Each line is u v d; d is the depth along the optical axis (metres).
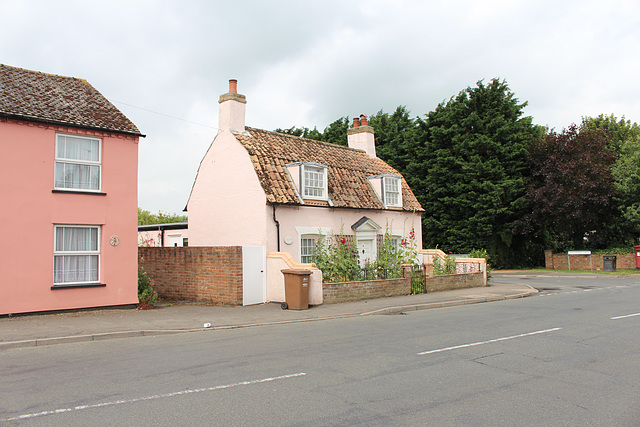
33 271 12.28
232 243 17.89
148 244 28.00
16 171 12.11
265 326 11.76
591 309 13.77
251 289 15.56
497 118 32.62
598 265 31.69
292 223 17.66
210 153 19.25
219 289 15.75
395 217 22.50
